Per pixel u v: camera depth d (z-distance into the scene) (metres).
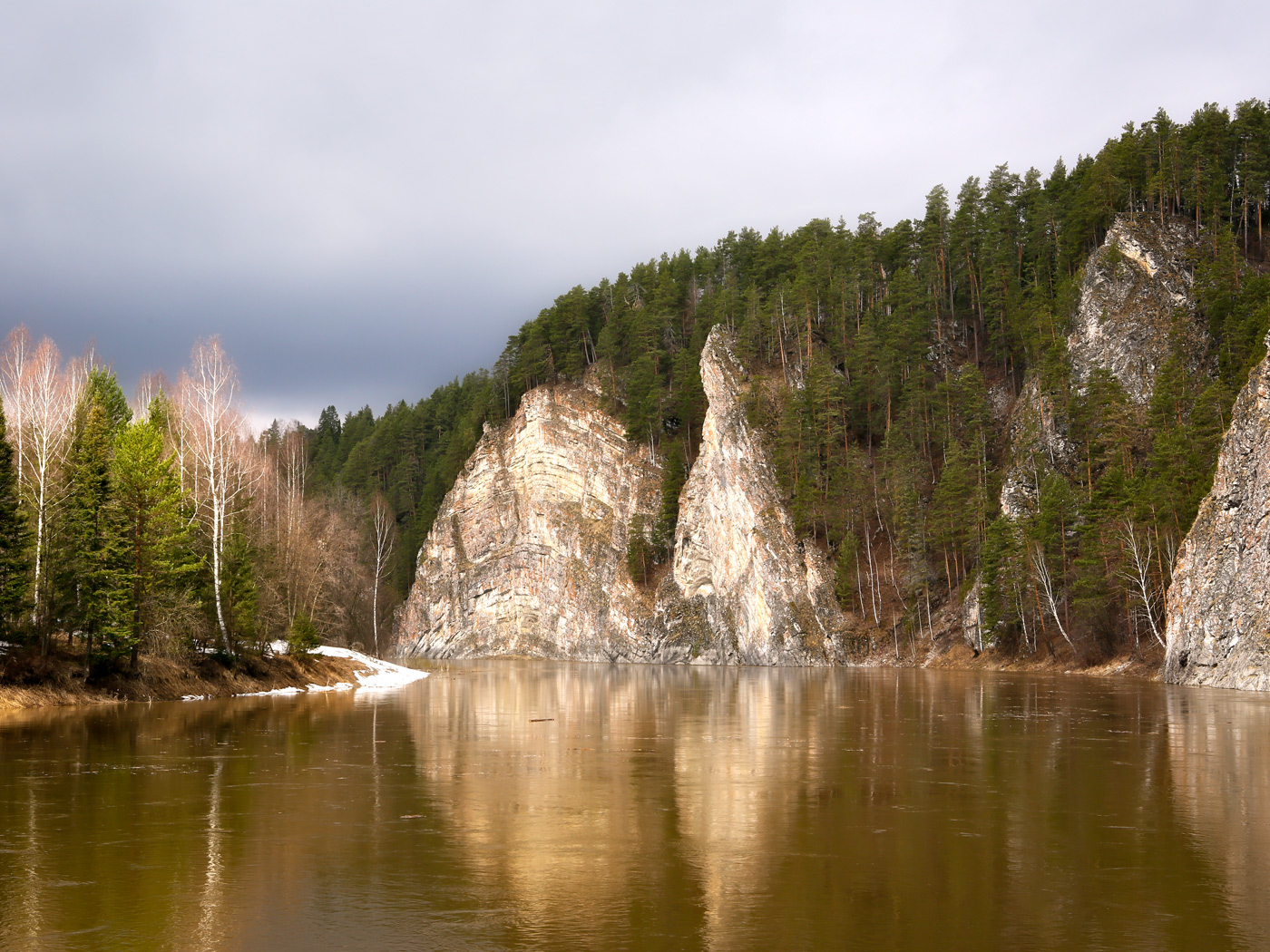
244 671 55.09
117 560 45.94
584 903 13.61
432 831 18.12
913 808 20.39
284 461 109.50
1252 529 58.50
